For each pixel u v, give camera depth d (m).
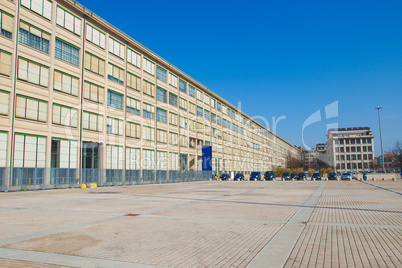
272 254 6.73
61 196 21.42
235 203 16.78
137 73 46.38
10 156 27.52
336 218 11.56
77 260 6.29
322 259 6.35
